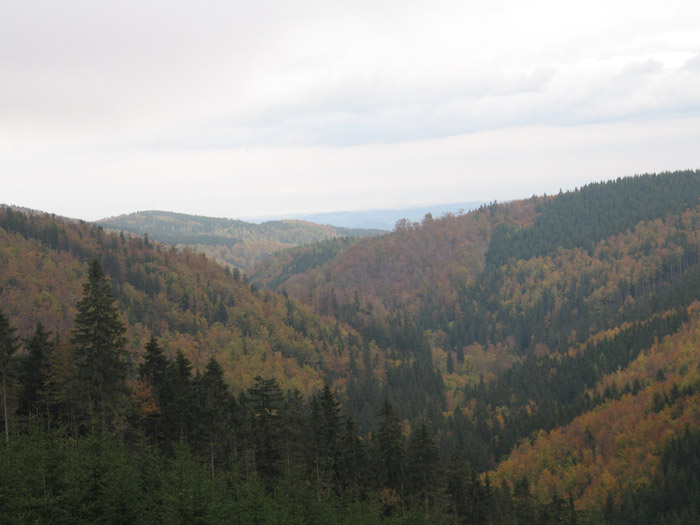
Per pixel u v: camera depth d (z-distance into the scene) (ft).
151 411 198.49
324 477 208.95
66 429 174.91
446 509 232.32
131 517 123.24
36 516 110.52
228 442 198.49
